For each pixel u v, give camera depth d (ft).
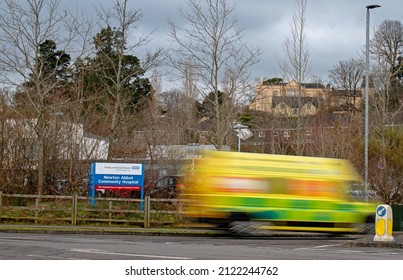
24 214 117.91
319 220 94.99
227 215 91.61
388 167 149.38
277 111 180.04
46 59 140.15
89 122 148.25
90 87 174.50
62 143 136.87
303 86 180.24
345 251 70.59
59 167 136.05
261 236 95.61
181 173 140.77
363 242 81.10
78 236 92.27
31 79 127.13
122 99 174.81
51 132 136.05
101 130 146.82
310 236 99.66
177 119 177.88
